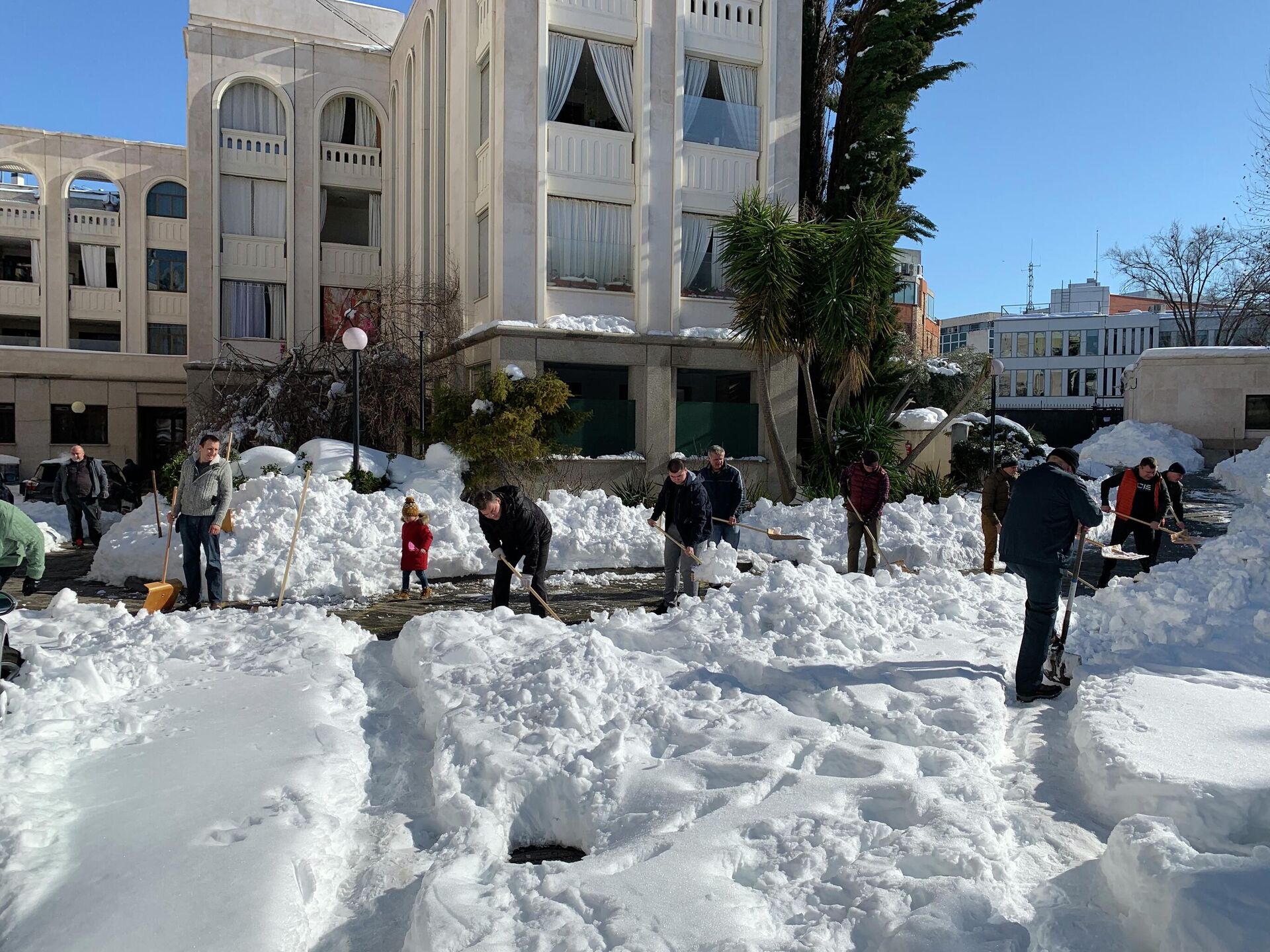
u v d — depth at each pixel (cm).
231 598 948
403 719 518
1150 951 274
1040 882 322
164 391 3014
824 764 409
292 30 2712
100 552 1081
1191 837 345
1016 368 7081
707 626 632
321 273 2566
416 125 2267
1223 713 465
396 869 342
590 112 1766
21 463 2858
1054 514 539
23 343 3050
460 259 1902
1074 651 649
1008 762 446
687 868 305
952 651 608
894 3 1995
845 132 2088
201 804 356
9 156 2977
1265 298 4078
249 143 2503
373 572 1031
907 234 2217
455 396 1552
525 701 475
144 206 3091
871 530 1032
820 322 1569
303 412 1786
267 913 281
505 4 1638
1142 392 2606
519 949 263
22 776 373
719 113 1856
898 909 275
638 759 414
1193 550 1379
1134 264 4534
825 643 591
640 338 1716
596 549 1215
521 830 379
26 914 279
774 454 1675
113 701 494
